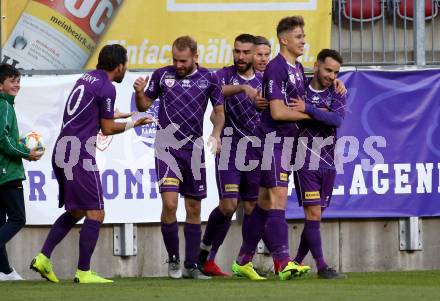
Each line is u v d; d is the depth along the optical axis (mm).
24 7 31500
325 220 32250
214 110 27016
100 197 25688
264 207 26719
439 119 32750
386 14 33531
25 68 31531
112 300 20703
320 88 26703
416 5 33094
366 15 33375
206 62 32250
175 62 26500
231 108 28750
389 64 33219
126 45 32000
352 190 32250
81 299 20969
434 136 32750
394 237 32719
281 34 25781
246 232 27141
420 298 20969
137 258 31453
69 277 31000
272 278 27844
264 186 26203
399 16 33531
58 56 31703
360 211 32250
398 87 32531
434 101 32750
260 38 29250
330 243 32312
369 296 21391
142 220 31250
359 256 32531
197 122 26922
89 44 31875
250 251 27188
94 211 25703
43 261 25984
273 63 25625
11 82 27594
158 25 32062
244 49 28766
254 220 26938
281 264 26000
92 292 22594
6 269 29328
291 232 32125
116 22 31953
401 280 27234
